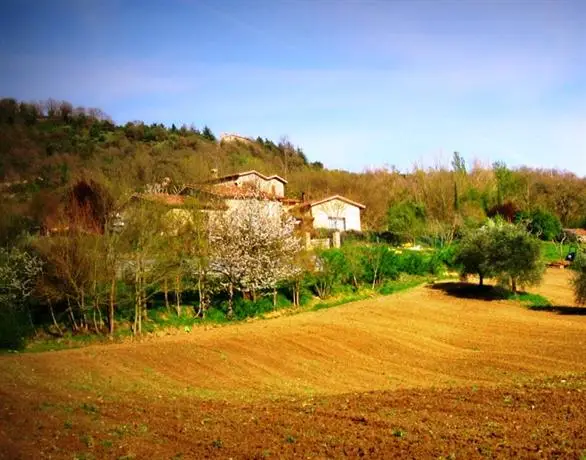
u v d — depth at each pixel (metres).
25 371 17.05
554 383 14.53
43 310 24.69
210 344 21.66
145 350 20.48
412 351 21.61
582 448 9.19
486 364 19.20
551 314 28.58
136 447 10.26
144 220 24.81
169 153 83.62
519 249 32.38
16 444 10.22
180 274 25.97
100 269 23.25
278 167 99.19
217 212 29.31
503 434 10.14
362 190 80.75
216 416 12.34
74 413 12.41
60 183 46.19
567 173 91.62
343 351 21.47
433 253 43.47
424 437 10.20
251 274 27.86
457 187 74.06
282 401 14.03
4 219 29.16
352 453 9.62
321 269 31.67
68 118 91.12
